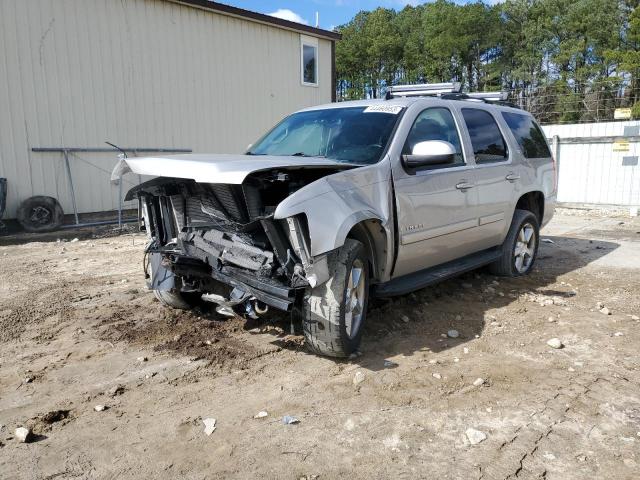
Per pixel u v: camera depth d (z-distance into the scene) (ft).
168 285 15.52
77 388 12.03
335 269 12.60
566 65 172.96
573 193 50.14
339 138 16.06
